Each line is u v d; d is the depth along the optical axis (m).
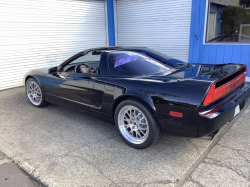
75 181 2.04
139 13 7.84
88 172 2.17
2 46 5.65
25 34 6.09
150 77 2.50
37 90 4.11
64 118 3.64
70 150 2.60
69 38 7.24
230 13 5.88
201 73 2.48
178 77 2.40
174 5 6.94
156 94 2.24
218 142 2.72
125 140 2.68
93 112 3.01
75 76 3.18
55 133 3.08
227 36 6.08
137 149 2.60
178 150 2.55
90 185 1.98
